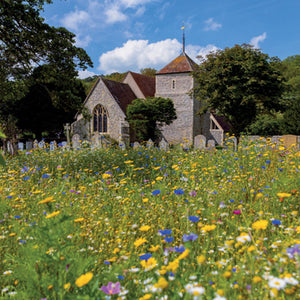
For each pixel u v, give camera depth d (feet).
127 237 11.49
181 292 5.91
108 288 6.06
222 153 33.42
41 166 28.48
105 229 12.39
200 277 7.32
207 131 166.81
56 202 16.19
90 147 40.93
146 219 13.25
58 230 7.47
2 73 61.36
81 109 68.33
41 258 7.47
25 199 16.52
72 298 6.07
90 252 10.03
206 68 116.98
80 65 63.16
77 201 16.98
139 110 126.11
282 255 7.48
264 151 28.66
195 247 9.07
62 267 6.99
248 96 101.35
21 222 12.05
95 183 21.63
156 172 26.73
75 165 30.53
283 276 5.75
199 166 26.37
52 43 58.49
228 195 16.70
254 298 5.84
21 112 119.44
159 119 129.59
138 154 35.73
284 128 104.88
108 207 15.44
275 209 13.60
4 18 52.37
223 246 10.16
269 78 103.96
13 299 7.30
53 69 61.36
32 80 64.95
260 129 141.08
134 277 7.90
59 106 68.64
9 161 32.17
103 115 144.77
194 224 10.94
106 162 32.48
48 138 135.44
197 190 17.46
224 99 109.29
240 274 6.82
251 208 13.47
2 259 9.69
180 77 154.10
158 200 16.07
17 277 8.17
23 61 60.23
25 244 10.06
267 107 107.96
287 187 15.87
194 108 152.97
